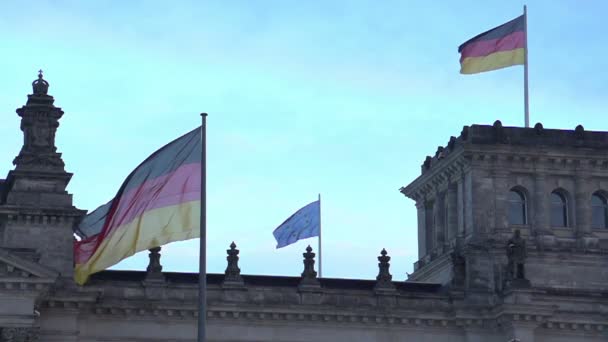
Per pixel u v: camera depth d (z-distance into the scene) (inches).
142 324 5620.1
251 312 5703.7
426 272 6579.7
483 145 6107.3
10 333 5196.9
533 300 5812.0
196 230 5068.9
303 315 5757.9
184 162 5108.3
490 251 6008.9
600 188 6269.7
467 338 5895.7
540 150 6166.3
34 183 5536.4
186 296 5664.4
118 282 5620.1
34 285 5231.3
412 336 5871.1
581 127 6264.8
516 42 6240.2
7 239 5477.4
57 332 5452.8
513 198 6195.9
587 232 6186.0
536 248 6077.8
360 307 5802.2
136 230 5128.0
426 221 6727.4
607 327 5954.7
